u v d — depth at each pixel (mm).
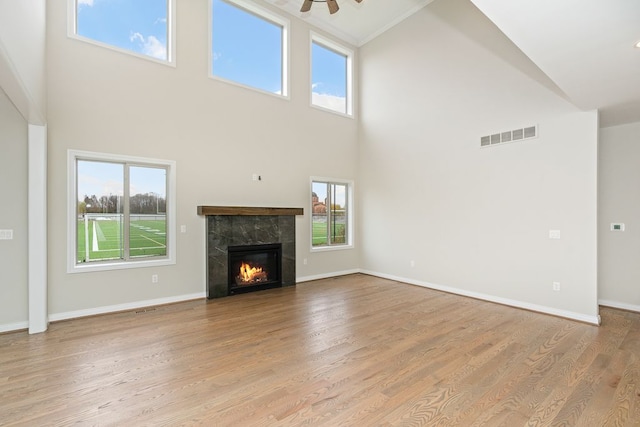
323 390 2338
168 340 3240
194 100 4836
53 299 3770
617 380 2469
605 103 3494
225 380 2469
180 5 4738
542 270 4160
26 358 2824
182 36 4742
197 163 4848
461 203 5078
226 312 4184
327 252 6480
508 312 4188
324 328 3596
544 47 2371
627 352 2959
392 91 6230
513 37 2248
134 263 4301
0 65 2008
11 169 3479
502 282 4566
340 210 6879
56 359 2809
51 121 3752
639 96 3289
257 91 5516
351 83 6926
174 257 4633
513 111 4434
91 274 4012
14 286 3488
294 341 3225
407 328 3598
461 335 3393
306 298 4883
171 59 4645
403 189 6016
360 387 2379
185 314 4094
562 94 3963
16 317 3496
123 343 3162
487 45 4727
